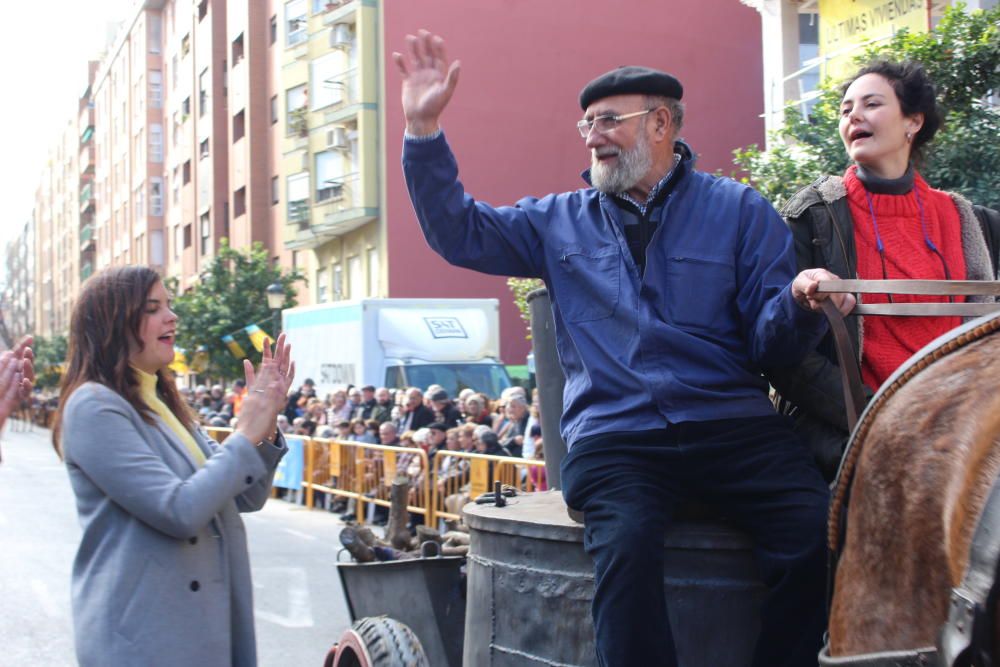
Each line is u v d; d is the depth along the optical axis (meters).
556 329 3.30
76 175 78.69
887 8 11.56
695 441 2.91
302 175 31.61
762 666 2.78
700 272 3.08
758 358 2.99
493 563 3.27
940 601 1.98
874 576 2.16
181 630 2.72
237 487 2.79
